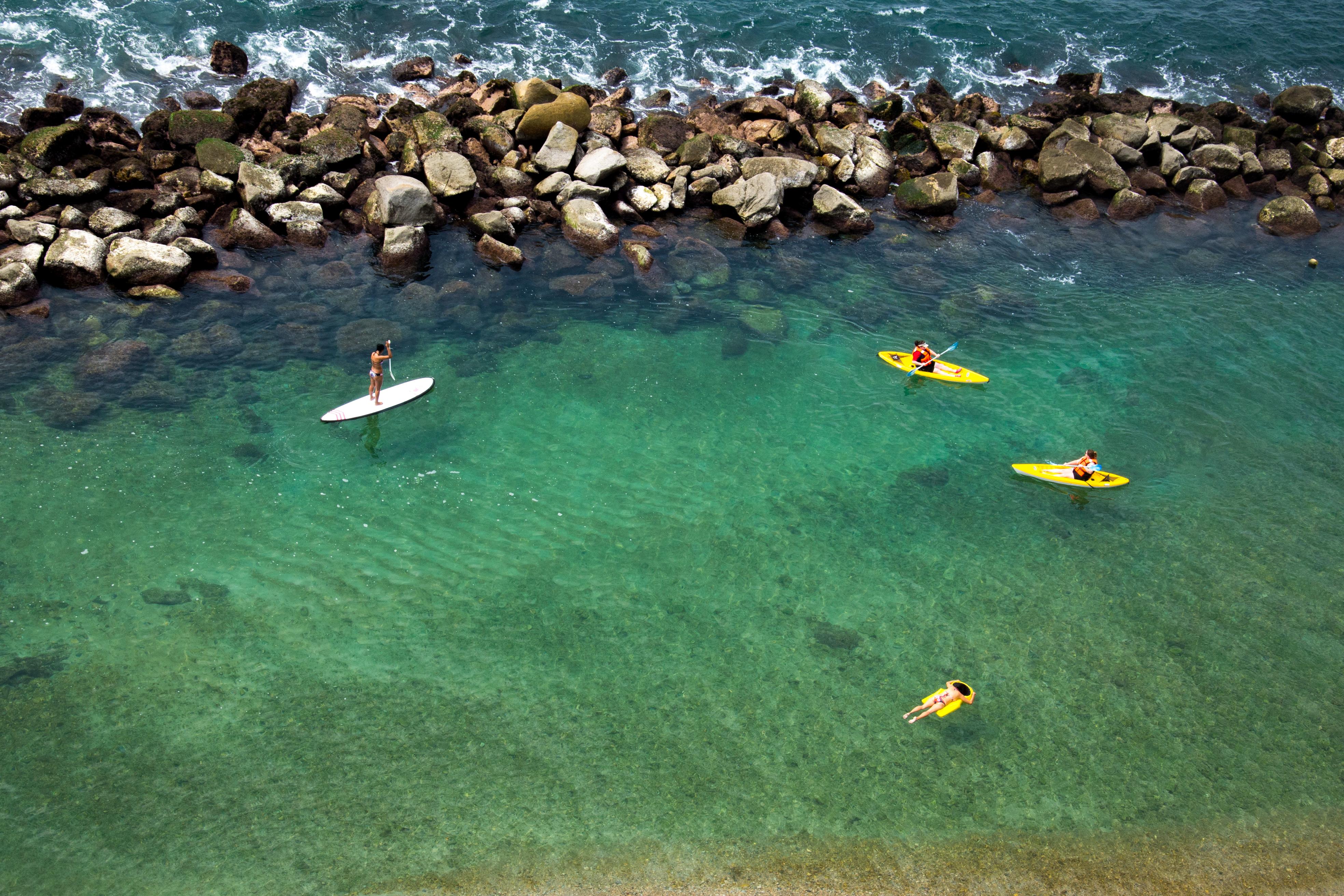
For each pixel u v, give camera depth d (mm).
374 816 14539
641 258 29094
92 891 13242
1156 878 14617
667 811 14953
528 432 23016
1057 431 24703
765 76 40812
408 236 27453
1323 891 14656
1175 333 29078
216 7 38750
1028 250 32812
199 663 16688
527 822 14625
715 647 17938
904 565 20219
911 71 42594
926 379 26250
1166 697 17547
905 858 14570
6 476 19750
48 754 14922
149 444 21125
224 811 14414
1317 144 39750
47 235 25297
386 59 38094
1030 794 15656
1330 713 17453
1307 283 32219
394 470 21469
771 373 25938
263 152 30219
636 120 36688
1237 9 51219
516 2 43250
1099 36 47125
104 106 32062
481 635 17781
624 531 20500
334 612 17953
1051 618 19125
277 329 24891
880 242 32344
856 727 16562
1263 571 20594
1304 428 25312
